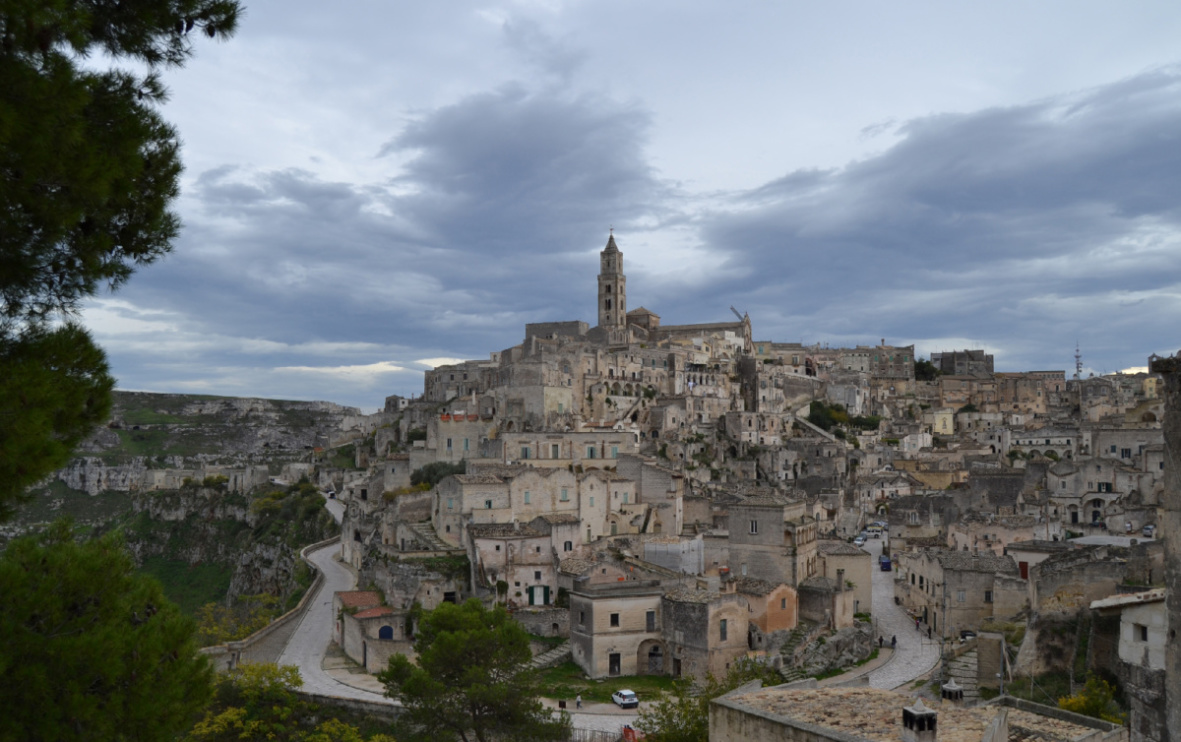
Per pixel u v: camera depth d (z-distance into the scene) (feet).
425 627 251.60
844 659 322.75
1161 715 156.87
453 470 506.89
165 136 93.40
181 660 93.86
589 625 313.53
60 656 84.02
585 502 422.82
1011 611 329.52
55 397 76.48
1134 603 168.45
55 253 82.48
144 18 88.79
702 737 194.80
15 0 72.43
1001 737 126.21
